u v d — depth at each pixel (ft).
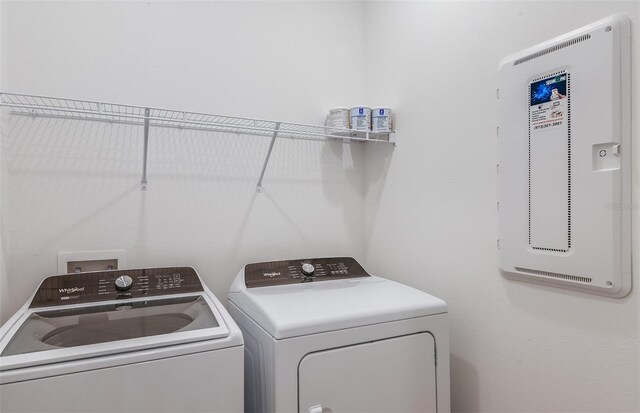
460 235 5.13
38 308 4.08
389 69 6.57
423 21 5.81
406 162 6.16
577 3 3.73
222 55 5.99
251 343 4.45
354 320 4.03
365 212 7.20
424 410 4.42
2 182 4.47
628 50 3.33
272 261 5.78
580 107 3.63
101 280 4.66
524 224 4.20
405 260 6.16
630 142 3.33
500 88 4.50
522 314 4.32
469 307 4.99
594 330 3.63
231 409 3.52
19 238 4.74
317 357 3.82
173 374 3.29
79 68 5.04
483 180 4.79
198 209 5.80
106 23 5.21
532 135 4.11
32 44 4.80
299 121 6.64
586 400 3.68
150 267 5.41
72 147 5.02
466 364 5.03
